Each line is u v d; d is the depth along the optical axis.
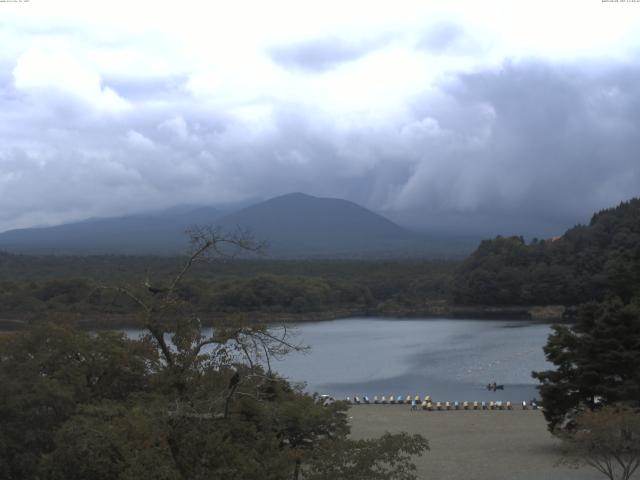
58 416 30.88
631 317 46.34
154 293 20.38
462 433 54.81
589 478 38.81
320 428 33.97
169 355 20.56
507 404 69.38
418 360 110.50
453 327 168.88
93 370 34.12
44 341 34.41
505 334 146.75
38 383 30.83
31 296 132.75
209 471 19.56
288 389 34.81
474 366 102.38
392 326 176.00
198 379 20.75
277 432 28.48
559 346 47.59
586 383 46.03
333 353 121.88
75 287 128.75
